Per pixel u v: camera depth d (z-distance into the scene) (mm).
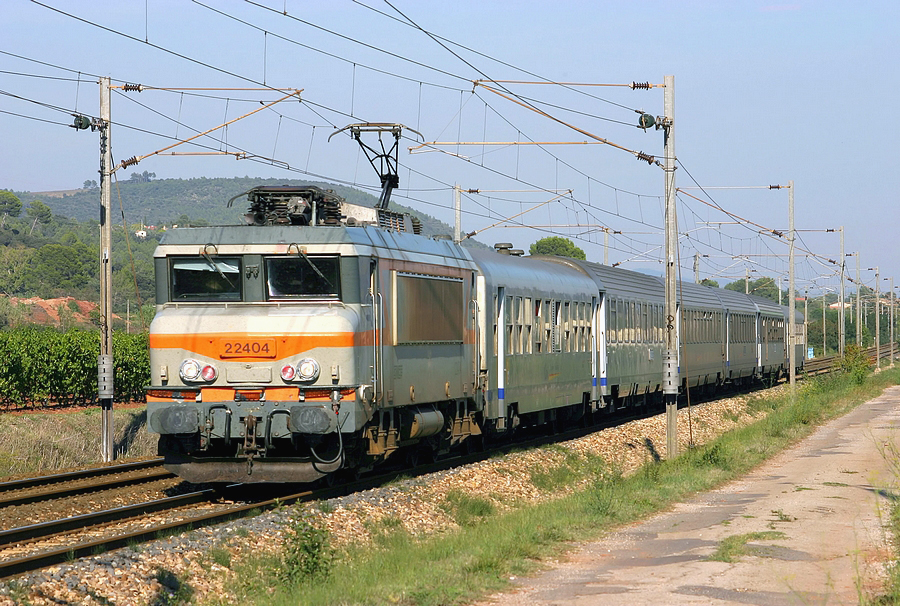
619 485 32688
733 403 72938
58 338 54469
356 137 33781
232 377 27453
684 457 40781
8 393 50875
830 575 18516
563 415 50531
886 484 32281
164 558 20172
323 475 27594
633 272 61562
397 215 33000
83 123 39438
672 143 41156
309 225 28969
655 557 20891
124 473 36219
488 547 21453
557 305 46594
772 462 40844
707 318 72250
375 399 28922
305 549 20438
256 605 17922
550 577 19094
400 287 30891
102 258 41000
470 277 37031
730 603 16297
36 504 28688
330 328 27219
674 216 41719
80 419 44406
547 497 34906
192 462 28016
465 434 37688
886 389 96312
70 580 18172
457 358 35562
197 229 28688
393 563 20594
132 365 58750
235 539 22172
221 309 28172
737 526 24500
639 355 59188
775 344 96250
